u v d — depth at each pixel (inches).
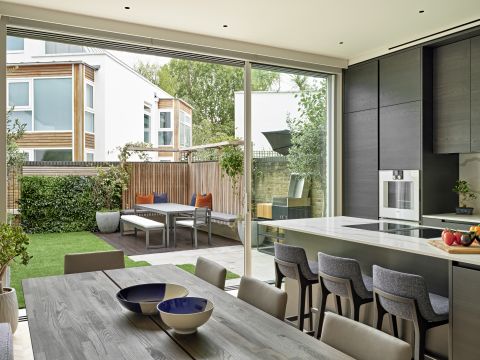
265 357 53.8
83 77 253.9
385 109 210.5
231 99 316.2
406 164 199.3
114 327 64.8
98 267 112.8
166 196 329.4
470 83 177.2
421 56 191.5
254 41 199.2
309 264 135.9
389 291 93.6
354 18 169.5
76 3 152.5
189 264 244.2
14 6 152.0
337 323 62.3
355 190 229.1
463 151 180.1
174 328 61.2
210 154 320.2
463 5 156.5
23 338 132.7
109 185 286.7
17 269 211.9
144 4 153.9
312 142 232.8
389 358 53.4
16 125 227.5
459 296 94.5
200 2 152.3
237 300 78.8
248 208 208.4
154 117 307.3
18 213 241.3
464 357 93.5
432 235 120.3
